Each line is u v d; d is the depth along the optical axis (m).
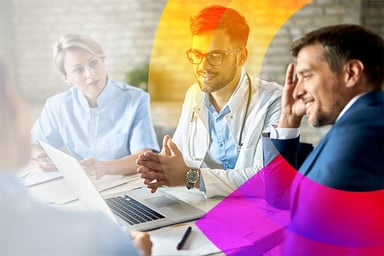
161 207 1.00
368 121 0.84
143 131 1.63
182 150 1.34
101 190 1.18
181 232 0.84
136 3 3.18
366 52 0.88
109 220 0.53
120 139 1.63
